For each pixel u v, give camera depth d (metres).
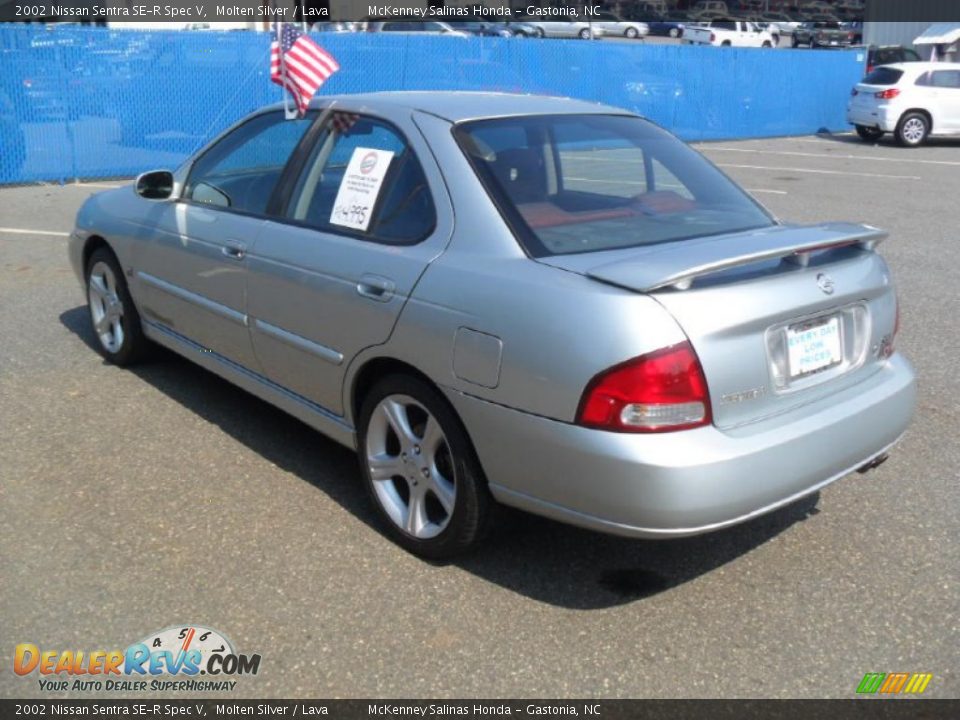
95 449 4.62
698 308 3.03
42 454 4.55
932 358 6.25
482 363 3.25
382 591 3.49
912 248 9.88
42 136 13.15
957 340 6.64
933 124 20.66
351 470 4.46
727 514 3.06
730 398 3.09
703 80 20.23
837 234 3.49
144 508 4.05
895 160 18.39
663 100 19.72
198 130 14.34
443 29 25.64
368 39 15.91
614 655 3.16
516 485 3.26
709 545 3.86
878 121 20.73
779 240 3.36
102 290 5.81
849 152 19.61
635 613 3.39
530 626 3.30
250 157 4.69
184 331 5.04
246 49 14.41
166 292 5.08
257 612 3.35
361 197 3.94
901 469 4.58
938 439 4.94
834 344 3.46
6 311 6.97
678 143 4.40
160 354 5.93
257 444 4.73
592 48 18.33
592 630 3.29
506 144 3.79
